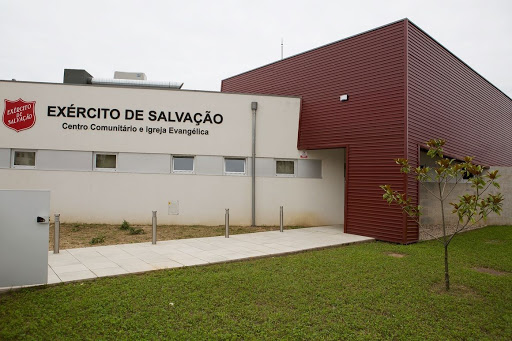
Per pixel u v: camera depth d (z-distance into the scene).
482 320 5.39
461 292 6.63
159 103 13.35
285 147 14.23
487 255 9.73
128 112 13.13
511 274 8.05
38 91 12.63
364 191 12.27
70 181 12.68
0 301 5.53
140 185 13.10
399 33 11.59
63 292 5.91
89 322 4.85
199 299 5.85
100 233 11.37
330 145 13.34
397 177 11.39
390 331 4.94
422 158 14.30
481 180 6.19
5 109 12.41
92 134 12.88
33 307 5.30
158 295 5.94
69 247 9.50
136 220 13.02
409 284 6.91
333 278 7.16
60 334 4.53
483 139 17.78
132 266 7.61
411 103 11.56
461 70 15.45
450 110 14.35
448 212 15.62
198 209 13.48
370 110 12.23
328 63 13.63
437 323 5.23
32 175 12.48
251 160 13.93
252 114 14.04
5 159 12.38
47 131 12.63
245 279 6.93
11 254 6.00
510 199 16.52
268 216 14.00
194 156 13.59
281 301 5.89
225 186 13.73
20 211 6.05
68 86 12.78
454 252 10.05
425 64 12.53
